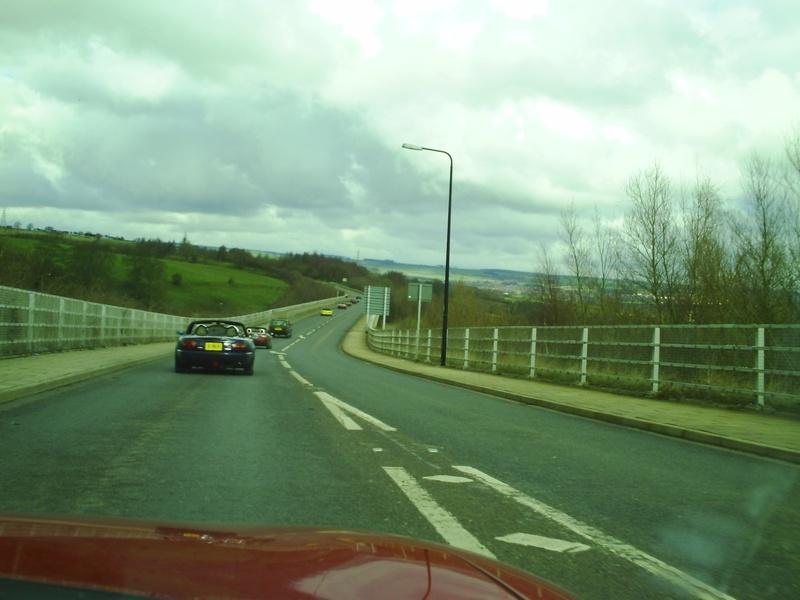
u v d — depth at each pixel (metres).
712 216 24.36
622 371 15.79
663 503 5.57
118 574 1.30
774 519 5.16
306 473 6.05
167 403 10.84
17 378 12.35
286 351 43.91
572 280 36.44
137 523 1.75
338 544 1.75
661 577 3.77
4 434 7.41
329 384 16.72
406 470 6.38
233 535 1.74
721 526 4.92
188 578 1.33
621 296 29.89
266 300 107.81
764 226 19.92
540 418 11.47
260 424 9.01
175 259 120.50
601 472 6.79
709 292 22.33
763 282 19.67
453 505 5.14
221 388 14.01
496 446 8.16
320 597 1.32
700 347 13.30
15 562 1.30
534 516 4.97
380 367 30.19
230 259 138.75
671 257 25.34
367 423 9.56
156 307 63.09
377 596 1.38
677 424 10.23
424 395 15.02
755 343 11.89
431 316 66.75
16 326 16.78
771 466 7.57
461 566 1.72
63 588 1.18
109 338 26.31
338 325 99.56
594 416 11.85
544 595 1.66
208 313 80.94
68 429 7.89
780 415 11.29
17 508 4.50
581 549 4.22
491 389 16.47
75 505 4.65
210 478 5.68
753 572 3.93
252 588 1.32
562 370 18.42
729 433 9.36
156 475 5.71
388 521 4.61
